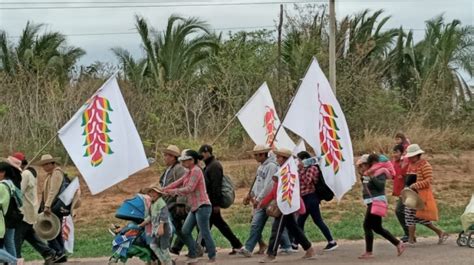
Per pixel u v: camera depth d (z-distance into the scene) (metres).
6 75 40.53
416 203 18.09
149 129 35.72
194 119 39.19
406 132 39.47
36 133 36.00
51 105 36.44
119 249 15.34
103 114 15.93
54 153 34.53
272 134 19.14
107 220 24.81
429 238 19.56
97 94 15.93
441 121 43.53
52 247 16.89
